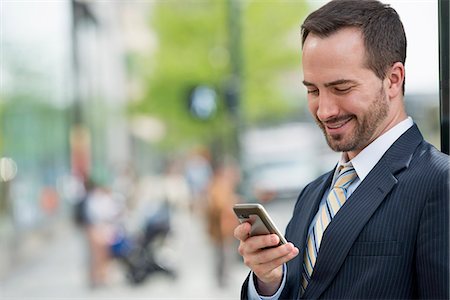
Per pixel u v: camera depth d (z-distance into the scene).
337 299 2.39
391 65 2.43
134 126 36.59
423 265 2.28
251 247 2.46
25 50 15.43
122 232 14.37
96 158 23.84
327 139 2.46
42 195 16.56
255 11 26.78
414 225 2.32
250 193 17.31
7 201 14.16
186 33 27.47
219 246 13.36
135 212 19.44
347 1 2.45
